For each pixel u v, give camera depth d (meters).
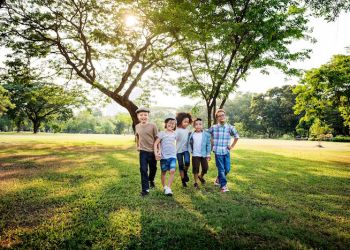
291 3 10.27
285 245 3.28
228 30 9.91
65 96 23.28
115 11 15.77
